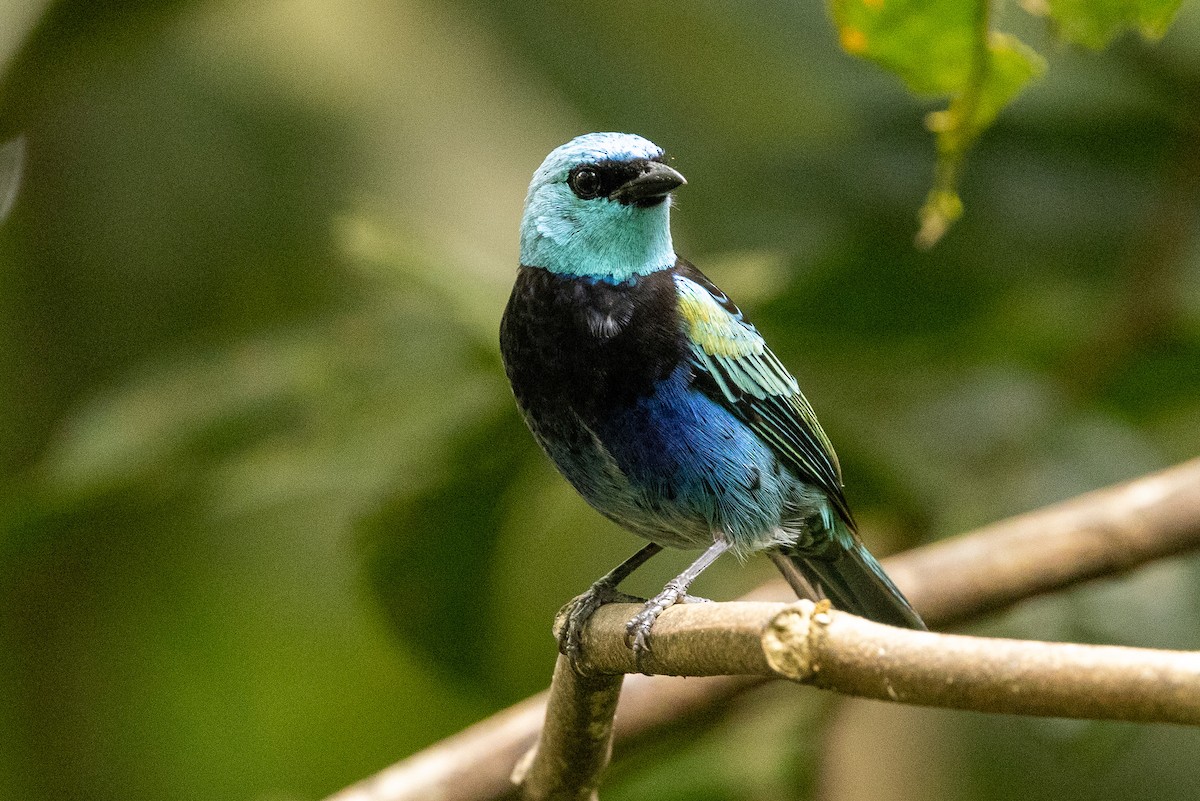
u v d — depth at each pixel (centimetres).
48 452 1219
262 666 1313
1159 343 1130
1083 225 1170
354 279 1238
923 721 1148
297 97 1189
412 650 1121
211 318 1245
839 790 1105
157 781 1297
